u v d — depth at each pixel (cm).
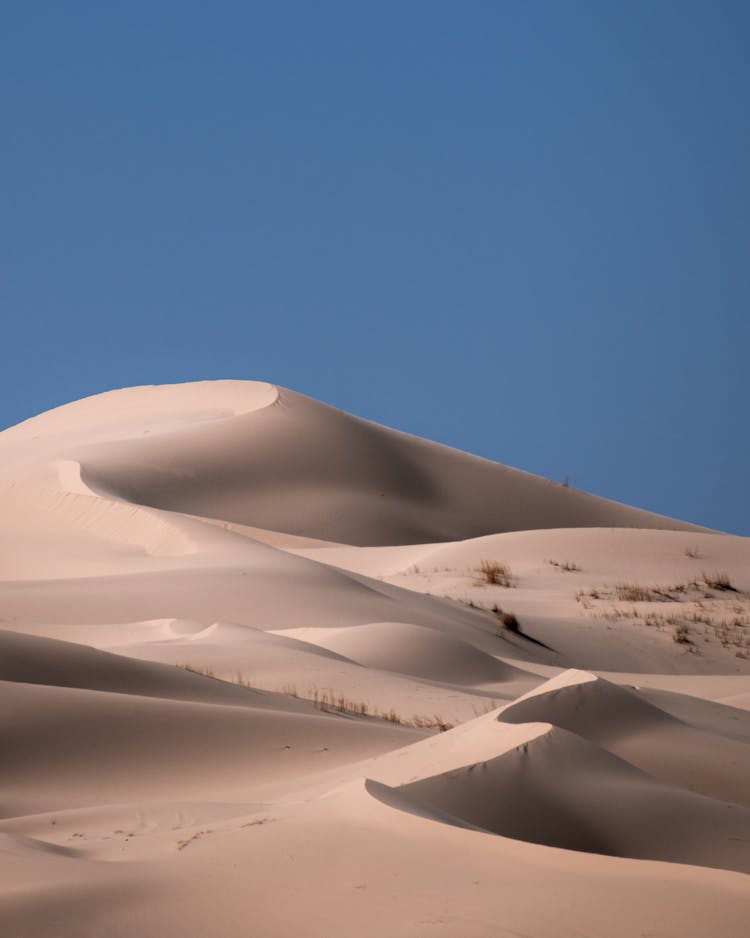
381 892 2186
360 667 7994
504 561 16300
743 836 3119
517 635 11288
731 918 1995
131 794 4556
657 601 13275
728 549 16388
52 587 11450
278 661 7769
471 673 8756
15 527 17850
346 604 11231
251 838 2659
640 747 4241
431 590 14125
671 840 3055
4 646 6084
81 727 5116
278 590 11525
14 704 5181
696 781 4038
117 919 2172
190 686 6347
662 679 8856
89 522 17438
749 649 11181
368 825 2539
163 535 15725
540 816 3052
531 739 3391
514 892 2144
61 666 6100
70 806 4366
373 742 5209
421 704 6819
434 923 2022
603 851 2986
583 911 2042
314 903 2167
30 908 2222
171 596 11162
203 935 2075
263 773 4750
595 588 14038
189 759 4959
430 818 2583
